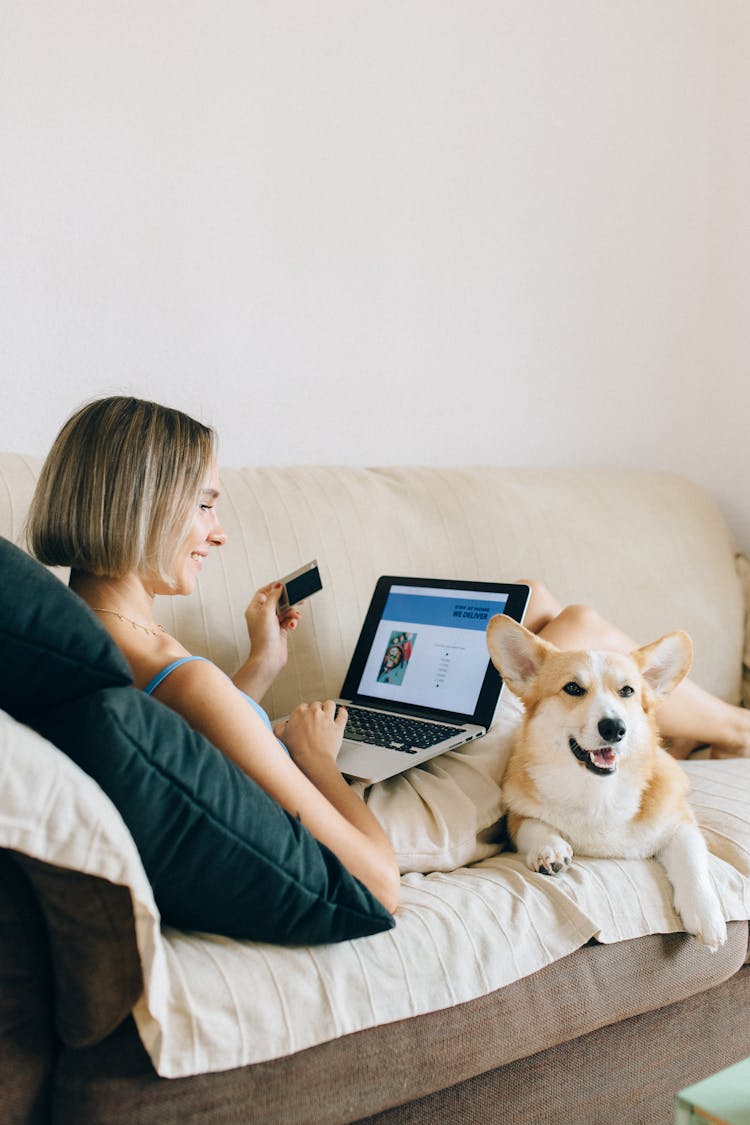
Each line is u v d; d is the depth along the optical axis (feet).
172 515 3.96
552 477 7.65
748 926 4.63
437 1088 3.44
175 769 3.04
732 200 9.01
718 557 7.94
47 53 6.14
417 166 7.70
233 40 6.82
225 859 3.15
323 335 7.32
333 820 3.69
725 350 9.07
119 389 6.50
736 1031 4.68
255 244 6.98
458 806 4.66
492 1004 3.63
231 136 6.84
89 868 2.76
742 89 8.89
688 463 9.36
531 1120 3.85
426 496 6.83
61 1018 2.93
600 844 4.55
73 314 6.31
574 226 8.57
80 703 3.00
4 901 2.90
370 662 5.81
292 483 6.37
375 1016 3.31
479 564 6.72
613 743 4.41
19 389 6.17
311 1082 3.13
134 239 6.50
